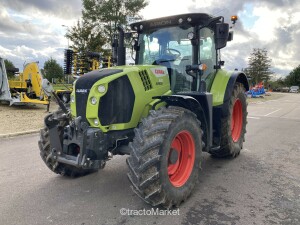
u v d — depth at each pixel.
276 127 9.47
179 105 3.85
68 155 3.71
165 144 3.23
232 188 4.08
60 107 4.31
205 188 4.07
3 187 4.08
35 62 13.24
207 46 4.74
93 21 22.34
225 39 4.23
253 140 7.24
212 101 4.36
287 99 30.47
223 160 5.41
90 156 3.46
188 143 3.72
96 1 22.41
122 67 3.96
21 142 6.84
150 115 3.46
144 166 3.12
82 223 3.12
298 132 8.52
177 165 3.67
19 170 4.80
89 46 21.14
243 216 3.29
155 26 4.68
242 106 5.75
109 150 3.71
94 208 3.46
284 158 5.60
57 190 3.98
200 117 4.07
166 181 3.27
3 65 12.90
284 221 3.19
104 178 4.43
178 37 4.50
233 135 5.65
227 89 4.95
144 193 3.19
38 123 9.42
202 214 3.33
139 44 4.89
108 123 3.55
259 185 4.19
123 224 3.11
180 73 4.46
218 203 3.61
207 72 4.77
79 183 4.23
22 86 13.62
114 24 22.11
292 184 4.24
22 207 3.48
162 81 4.10
